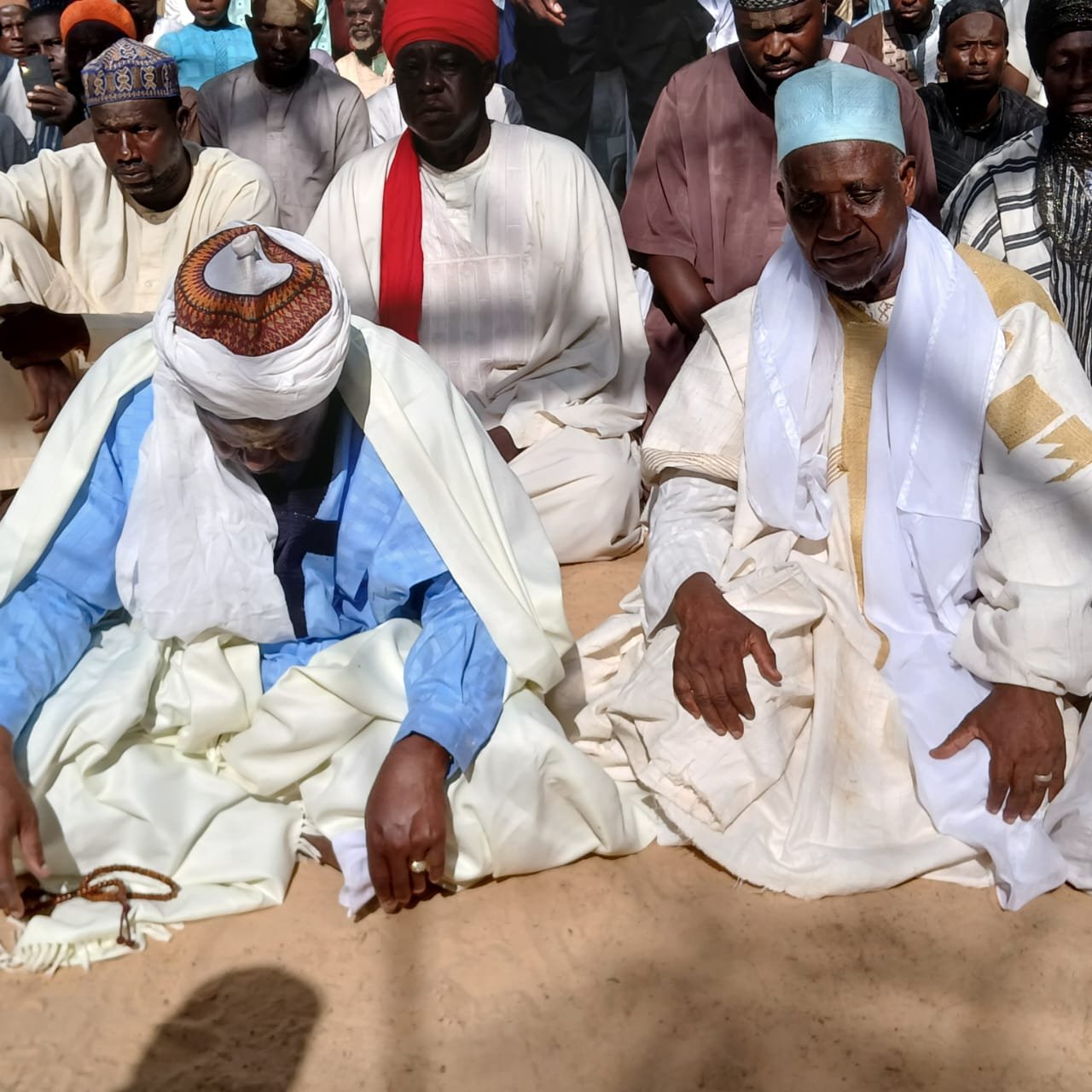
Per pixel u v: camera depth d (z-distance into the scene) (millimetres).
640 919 2438
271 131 6141
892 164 2621
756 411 2822
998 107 5422
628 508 4078
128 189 4227
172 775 2543
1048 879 2441
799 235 2705
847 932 2389
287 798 2633
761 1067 2086
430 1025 2188
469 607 2520
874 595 2779
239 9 7965
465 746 2389
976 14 5219
